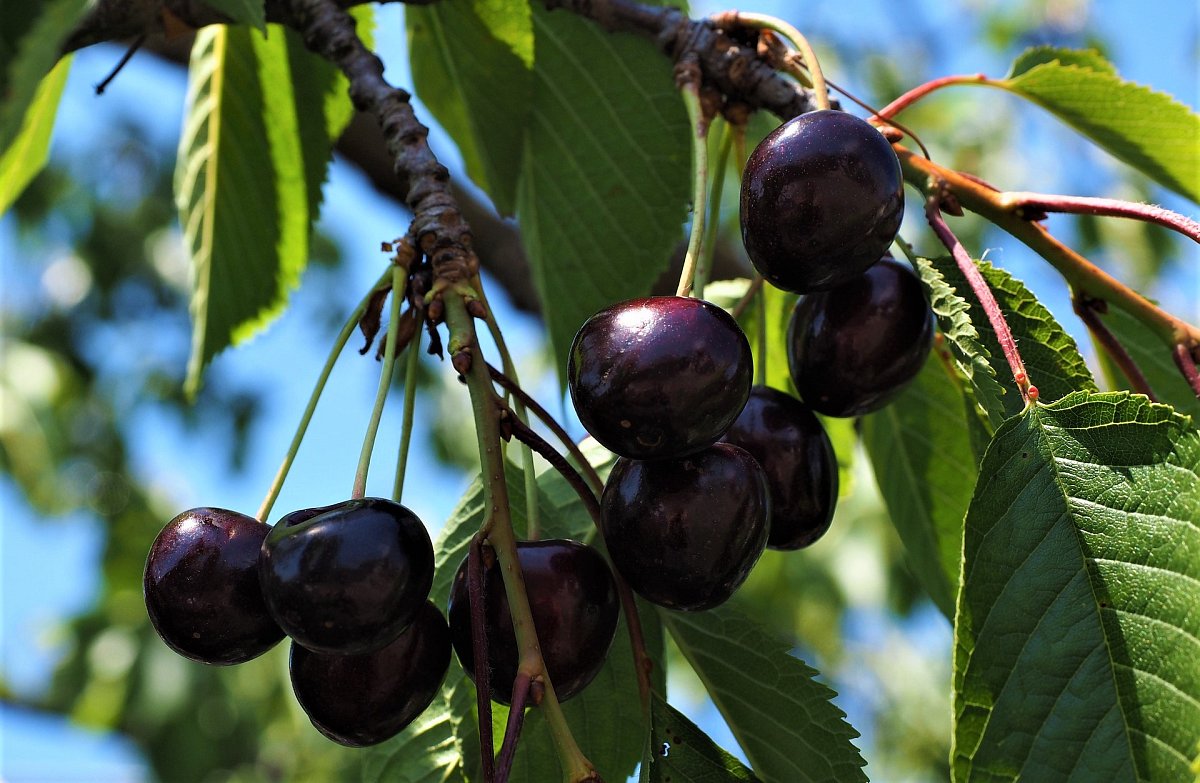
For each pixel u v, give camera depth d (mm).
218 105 543
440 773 474
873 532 1012
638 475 417
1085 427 417
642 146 526
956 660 410
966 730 407
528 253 546
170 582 423
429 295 440
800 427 452
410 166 462
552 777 463
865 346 454
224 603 423
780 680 456
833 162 421
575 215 534
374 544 408
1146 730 400
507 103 529
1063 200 450
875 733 1268
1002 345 428
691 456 417
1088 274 458
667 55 488
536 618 416
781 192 422
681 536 412
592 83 524
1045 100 489
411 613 413
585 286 536
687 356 406
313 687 424
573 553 423
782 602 1071
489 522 411
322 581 406
